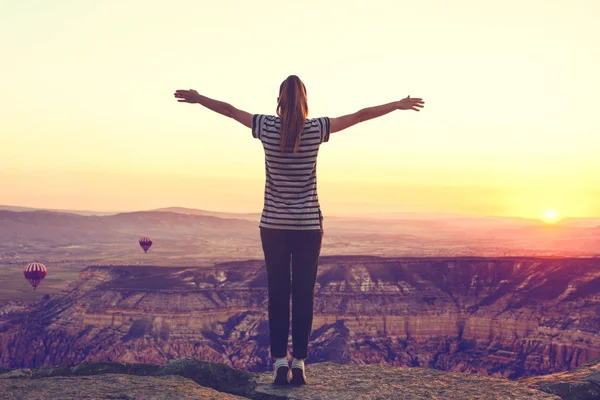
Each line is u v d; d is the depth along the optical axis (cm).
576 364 13825
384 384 752
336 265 18250
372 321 16100
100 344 15400
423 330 16125
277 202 730
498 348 15188
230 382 795
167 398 652
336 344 15312
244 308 16650
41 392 661
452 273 17825
